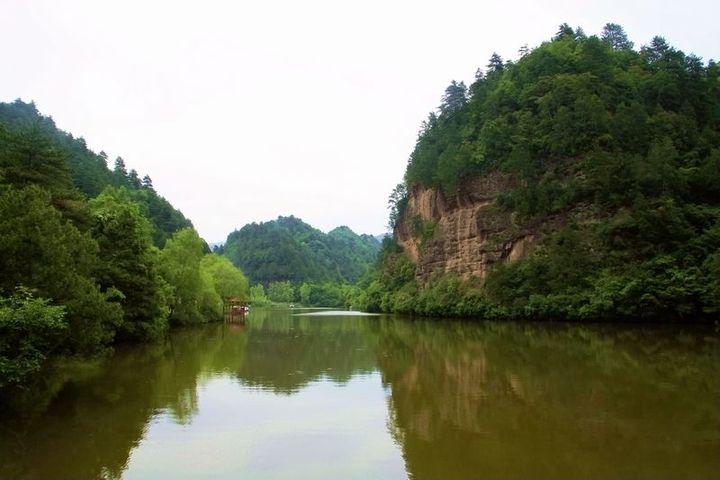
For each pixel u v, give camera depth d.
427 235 96.56
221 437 17.34
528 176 73.44
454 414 20.11
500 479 13.53
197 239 64.44
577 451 15.50
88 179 92.00
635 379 26.08
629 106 72.75
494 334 51.47
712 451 15.26
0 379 17.22
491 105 88.12
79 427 18.27
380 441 16.91
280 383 26.80
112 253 38.97
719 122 75.00
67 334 22.12
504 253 74.62
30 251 20.62
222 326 70.69
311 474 14.06
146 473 14.05
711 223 57.62
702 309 51.62
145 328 40.22
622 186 63.47
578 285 61.56
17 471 14.10
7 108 138.75
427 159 99.69
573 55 86.75
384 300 107.56
